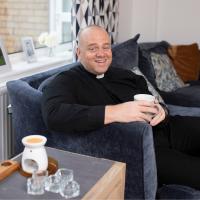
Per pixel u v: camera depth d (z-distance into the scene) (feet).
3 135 6.89
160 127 6.49
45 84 5.97
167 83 10.21
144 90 6.99
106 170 4.29
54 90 5.25
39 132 5.57
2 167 4.14
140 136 4.62
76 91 5.65
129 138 4.69
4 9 8.09
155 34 12.83
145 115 4.90
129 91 6.55
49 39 9.27
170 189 5.11
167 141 6.40
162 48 11.27
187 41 12.91
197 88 10.46
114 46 8.96
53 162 4.31
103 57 6.02
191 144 6.29
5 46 8.23
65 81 5.53
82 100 5.67
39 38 9.31
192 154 6.24
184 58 11.55
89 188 3.87
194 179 5.17
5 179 4.01
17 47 8.68
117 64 8.63
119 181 4.30
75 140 5.18
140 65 10.03
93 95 5.85
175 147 6.31
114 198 4.21
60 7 10.20
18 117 5.80
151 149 4.78
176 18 12.79
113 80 6.44
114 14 11.25
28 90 5.66
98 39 5.98
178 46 11.65
